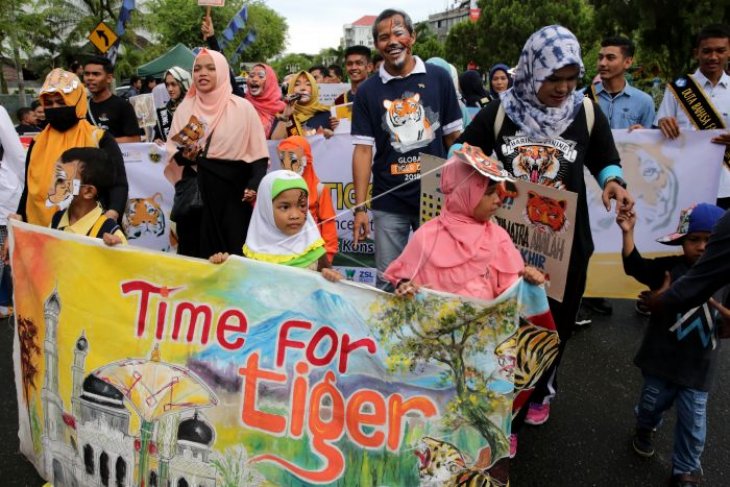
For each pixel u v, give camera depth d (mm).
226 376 2400
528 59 2730
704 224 2730
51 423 2686
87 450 2596
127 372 2496
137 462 2502
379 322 2285
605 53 5148
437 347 2262
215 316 2402
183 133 4094
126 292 2490
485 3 40031
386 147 3797
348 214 5223
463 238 2514
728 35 4562
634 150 4391
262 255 2912
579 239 2893
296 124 5477
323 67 10633
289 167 4246
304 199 2881
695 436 2818
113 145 3740
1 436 3330
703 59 4699
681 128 4746
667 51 17891
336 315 2312
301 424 2357
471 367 2250
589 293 4559
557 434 3406
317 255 2932
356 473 2340
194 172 4266
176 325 2439
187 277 2418
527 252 2818
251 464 2404
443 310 2236
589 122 2854
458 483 2305
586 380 4043
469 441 2279
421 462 2301
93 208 3119
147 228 5414
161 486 2484
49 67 30484
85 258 2543
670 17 17000
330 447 2348
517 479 3006
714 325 2746
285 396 2365
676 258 2934
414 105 3727
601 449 3270
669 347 2850
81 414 2582
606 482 2998
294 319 2344
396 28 3623
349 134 5102
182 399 2441
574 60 2621
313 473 2363
